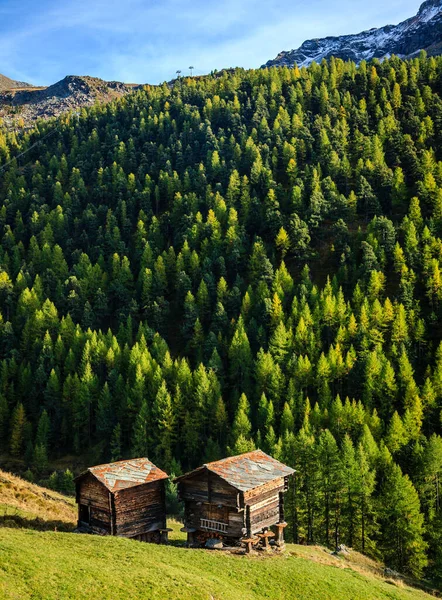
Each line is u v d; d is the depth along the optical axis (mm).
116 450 104562
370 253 134000
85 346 120812
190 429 104062
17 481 53062
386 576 53438
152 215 180125
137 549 33688
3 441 115062
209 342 123125
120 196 191250
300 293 130375
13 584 24422
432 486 79938
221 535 41125
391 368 102250
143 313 148125
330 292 126562
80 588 25844
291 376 109562
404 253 136000
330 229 157125
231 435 96562
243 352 114750
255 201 166750
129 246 173500
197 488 42125
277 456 78562
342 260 140500
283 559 39906
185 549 37031
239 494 39625
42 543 31062
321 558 45312
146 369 112562
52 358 123625
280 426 95938
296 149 189875
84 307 145250
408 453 89312
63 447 115000
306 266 139375
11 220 199625
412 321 117688
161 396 103812
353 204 160250
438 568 67875
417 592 44312
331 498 74125
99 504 40062
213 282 144125
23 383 121250
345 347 115812
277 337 114438
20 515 41594
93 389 114375
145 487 41438
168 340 140750
